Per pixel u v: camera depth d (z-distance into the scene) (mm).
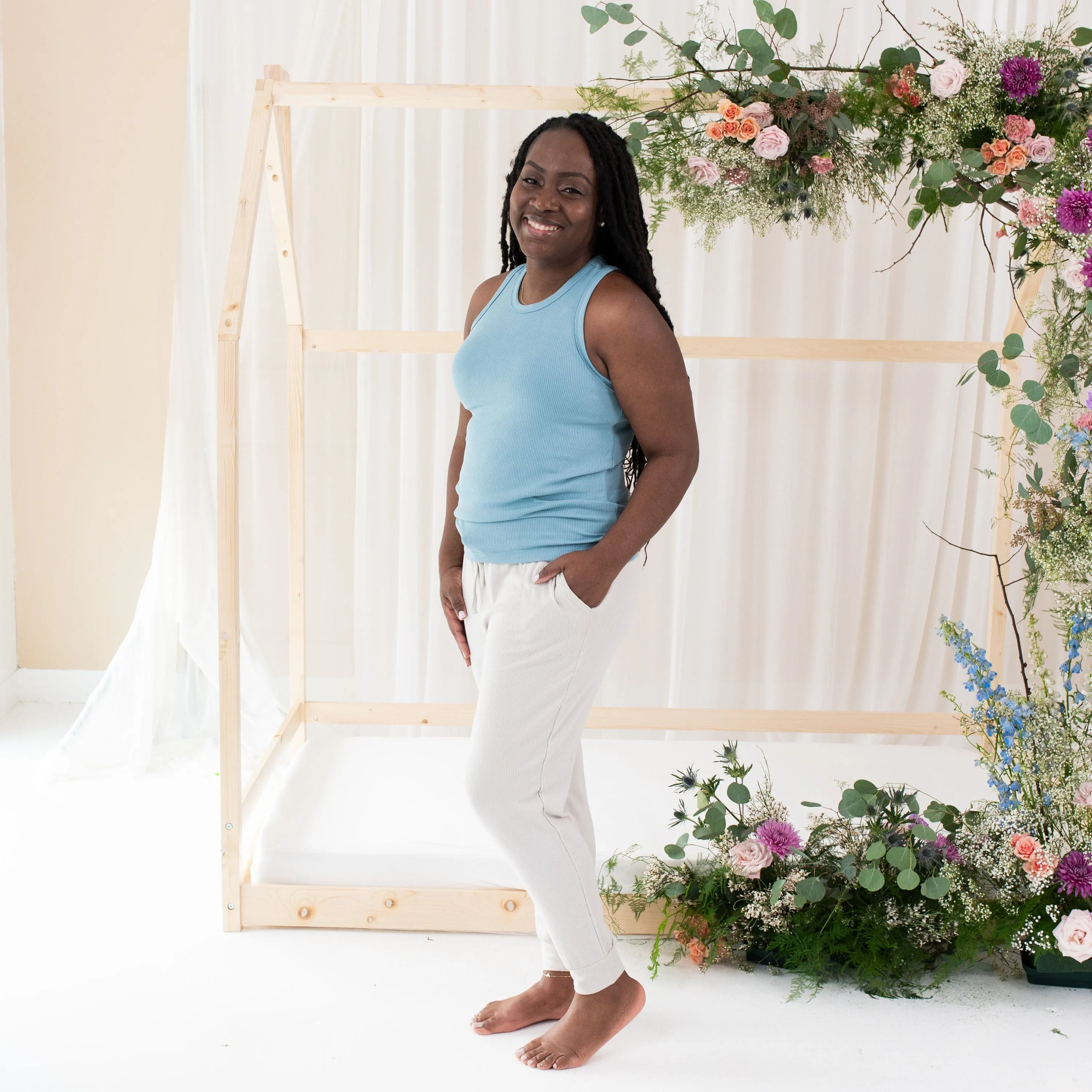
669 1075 1699
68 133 3123
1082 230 1829
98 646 3363
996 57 1907
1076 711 2035
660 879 2023
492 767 1587
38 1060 1694
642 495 1555
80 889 2250
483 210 2861
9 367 3223
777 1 2730
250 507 2979
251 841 2420
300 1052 1732
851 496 3000
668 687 3105
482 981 1951
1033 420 1856
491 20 2777
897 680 3080
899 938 1943
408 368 2875
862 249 2865
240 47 2779
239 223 2020
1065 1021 1876
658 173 1990
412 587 2971
